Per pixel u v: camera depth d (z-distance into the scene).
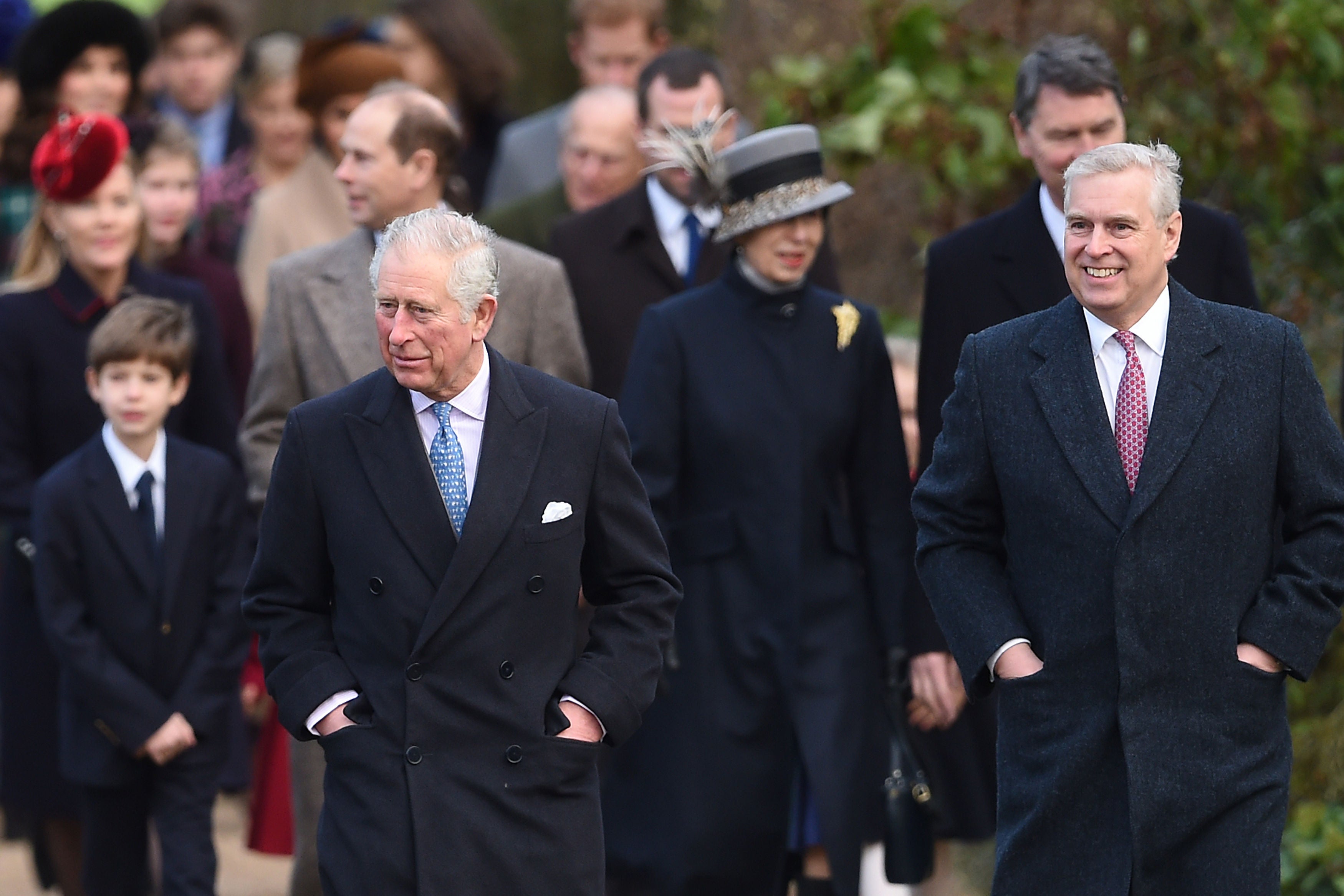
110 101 28.84
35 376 22.19
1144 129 24.75
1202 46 24.92
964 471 15.91
